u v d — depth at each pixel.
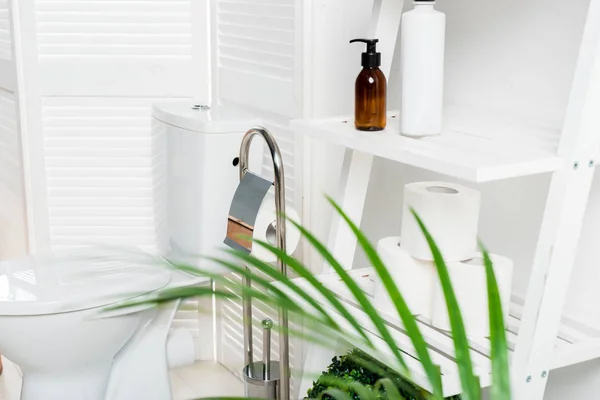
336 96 1.80
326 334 0.70
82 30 2.33
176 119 1.92
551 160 1.05
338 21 1.76
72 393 1.85
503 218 1.43
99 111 2.38
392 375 1.20
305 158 1.89
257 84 2.07
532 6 1.33
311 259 1.92
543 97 1.33
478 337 1.22
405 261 1.31
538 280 1.10
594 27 1.02
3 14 2.46
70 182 2.43
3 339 1.72
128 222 2.45
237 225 1.65
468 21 1.48
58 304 1.67
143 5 2.29
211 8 2.25
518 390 1.12
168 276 1.88
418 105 1.22
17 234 2.80
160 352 1.97
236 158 1.89
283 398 1.65
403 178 1.67
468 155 1.08
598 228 1.24
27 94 2.38
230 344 2.38
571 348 1.16
